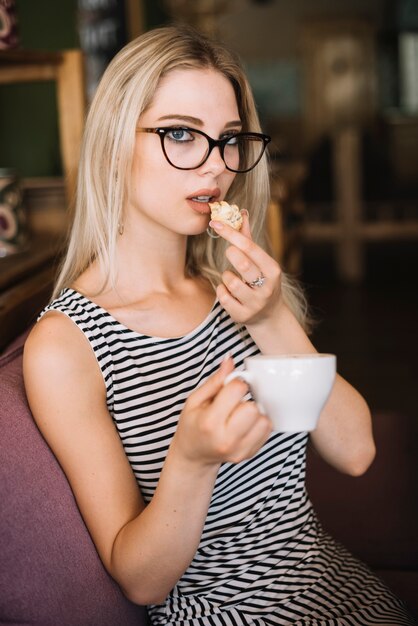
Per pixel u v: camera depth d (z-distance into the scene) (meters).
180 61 1.24
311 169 7.77
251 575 1.29
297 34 12.40
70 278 1.35
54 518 1.12
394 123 10.98
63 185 2.49
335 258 8.34
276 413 0.91
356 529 1.70
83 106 2.33
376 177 7.82
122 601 1.18
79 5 3.89
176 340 1.29
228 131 1.29
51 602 1.09
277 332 1.21
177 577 1.10
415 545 1.67
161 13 7.43
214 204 1.23
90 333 1.22
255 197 1.46
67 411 1.17
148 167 1.27
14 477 1.09
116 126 1.26
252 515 1.31
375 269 7.82
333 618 1.26
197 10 6.62
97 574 1.14
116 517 1.15
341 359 4.75
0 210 2.03
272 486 1.33
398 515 1.71
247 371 0.92
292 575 1.31
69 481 1.17
